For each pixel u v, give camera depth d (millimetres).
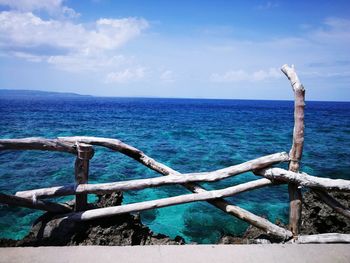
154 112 70062
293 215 4113
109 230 3955
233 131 30984
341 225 4891
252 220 4125
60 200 8344
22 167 12367
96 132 26953
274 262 2941
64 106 83625
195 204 8625
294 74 3949
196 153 17688
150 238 4336
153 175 11961
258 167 4035
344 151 18688
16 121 32812
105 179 11234
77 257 2859
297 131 3916
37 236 3867
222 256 2998
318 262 2973
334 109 107438
